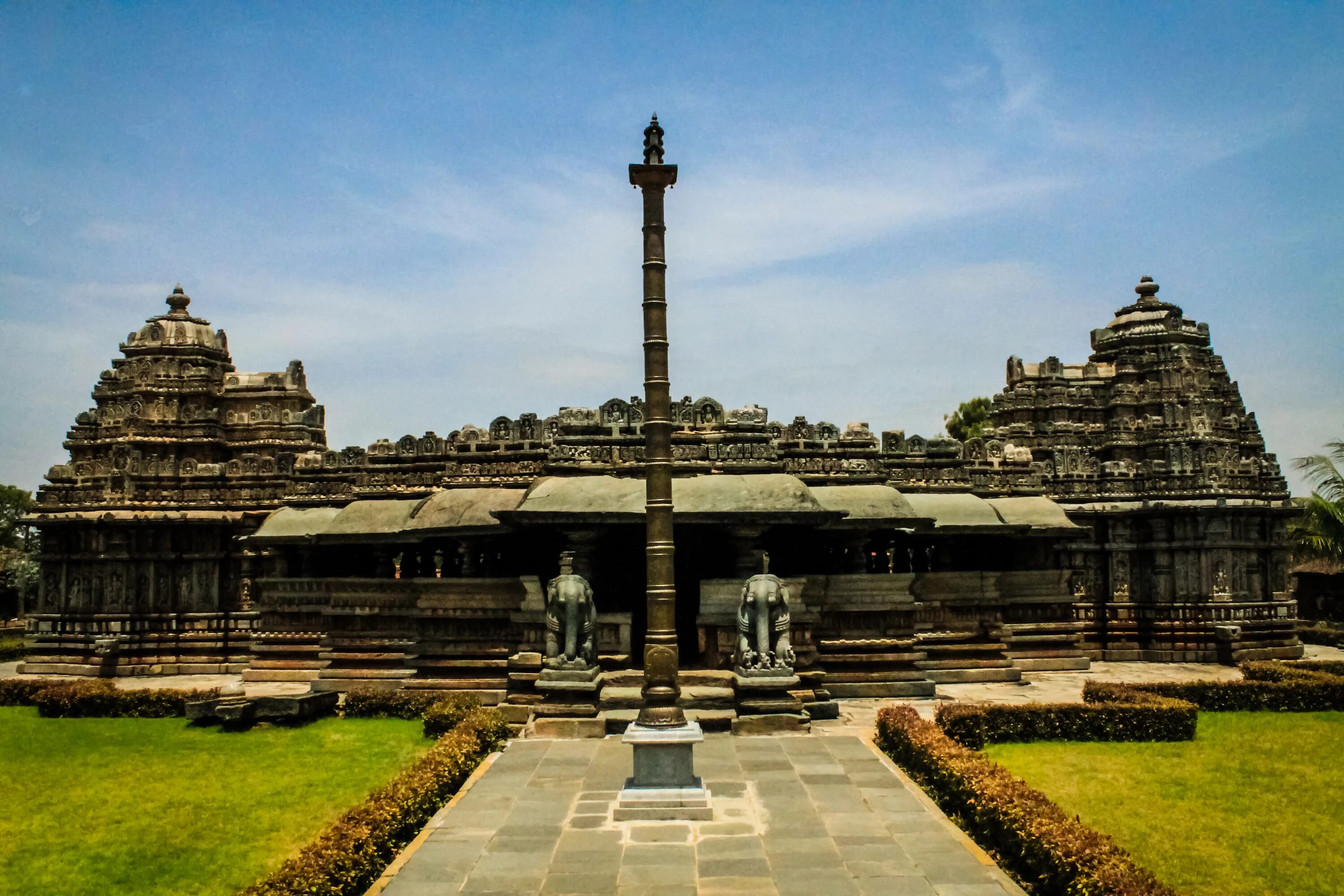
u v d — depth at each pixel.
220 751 16.45
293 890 8.85
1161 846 11.20
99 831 12.20
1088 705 17.12
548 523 18.06
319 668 24.08
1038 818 10.19
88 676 26.88
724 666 18.52
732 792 12.98
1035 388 33.84
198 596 28.36
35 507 28.00
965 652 23.50
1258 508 28.88
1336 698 19.95
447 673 20.31
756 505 18.30
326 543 22.50
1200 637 28.38
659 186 13.34
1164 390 31.92
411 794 11.73
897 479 25.14
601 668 18.30
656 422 12.86
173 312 31.42
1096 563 30.25
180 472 28.86
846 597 21.36
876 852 10.67
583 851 10.77
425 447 23.58
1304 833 11.63
